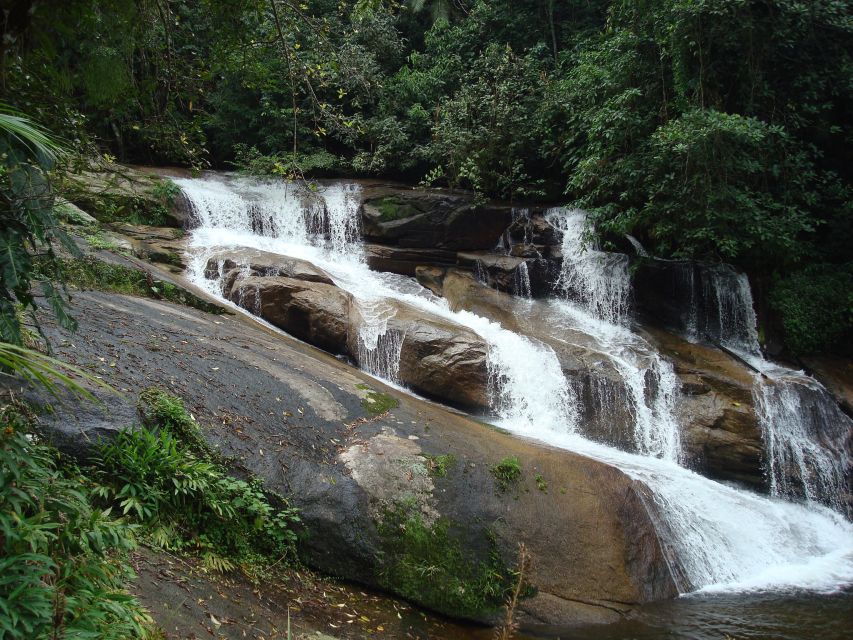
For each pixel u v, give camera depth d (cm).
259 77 626
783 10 1321
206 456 559
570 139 1555
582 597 647
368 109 1914
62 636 283
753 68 1378
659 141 1260
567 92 1606
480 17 1953
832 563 844
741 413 1067
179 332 754
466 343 1066
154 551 450
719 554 791
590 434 1057
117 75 475
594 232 1441
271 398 695
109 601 332
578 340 1223
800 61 1393
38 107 442
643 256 1388
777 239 1294
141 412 540
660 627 627
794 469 1062
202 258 1216
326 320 1064
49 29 384
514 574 633
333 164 1812
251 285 1110
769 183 1421
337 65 640
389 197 1552
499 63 1770
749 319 1355
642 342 1279
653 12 1402
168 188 1340
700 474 1031
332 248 1525
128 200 1187
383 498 638
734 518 855
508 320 1300
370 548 599
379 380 1016
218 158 1934
